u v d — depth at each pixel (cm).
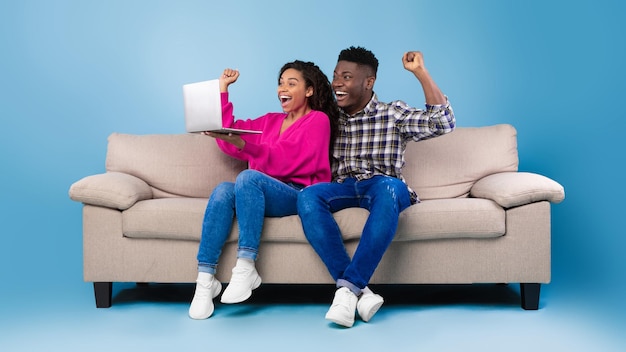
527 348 222
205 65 370
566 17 354
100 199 266
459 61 361
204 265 256
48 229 358
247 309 270
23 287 308
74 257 351
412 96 362
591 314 262
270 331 240
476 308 271
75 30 366
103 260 269
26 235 357
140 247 268
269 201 258
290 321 252
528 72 356
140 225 263
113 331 242
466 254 263
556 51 354
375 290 306
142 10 369
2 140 362
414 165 312
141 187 291
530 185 262
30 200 360
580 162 349
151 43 369
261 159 269
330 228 251
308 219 252
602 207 345
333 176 288
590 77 350
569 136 351
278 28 369
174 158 316
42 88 364
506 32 359
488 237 263
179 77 369
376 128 281
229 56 369
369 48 365
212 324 249
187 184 314
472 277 263
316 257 263
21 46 364
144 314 264
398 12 365
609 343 227
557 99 352
